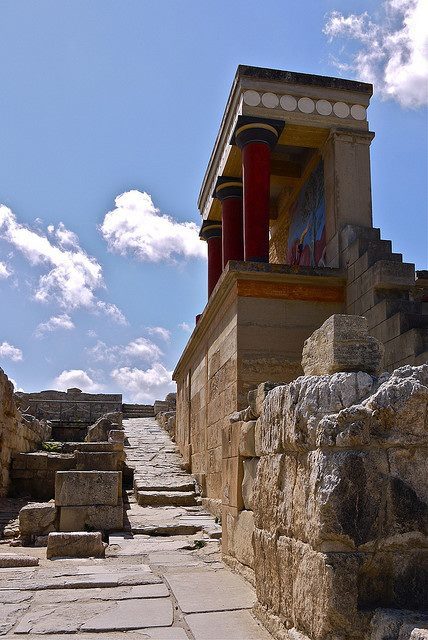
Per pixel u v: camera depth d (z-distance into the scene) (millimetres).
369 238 12125
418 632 3133
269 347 11336
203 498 12664
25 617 5012
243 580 6344
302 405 4188
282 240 17250
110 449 14398
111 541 9211
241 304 11398
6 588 6047
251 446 6355
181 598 5621
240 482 6840
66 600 5582
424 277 13234
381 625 3436
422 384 3926
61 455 14289
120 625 4762
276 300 11562
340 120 13359
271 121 13109
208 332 14172
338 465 3742
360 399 4020
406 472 3797
